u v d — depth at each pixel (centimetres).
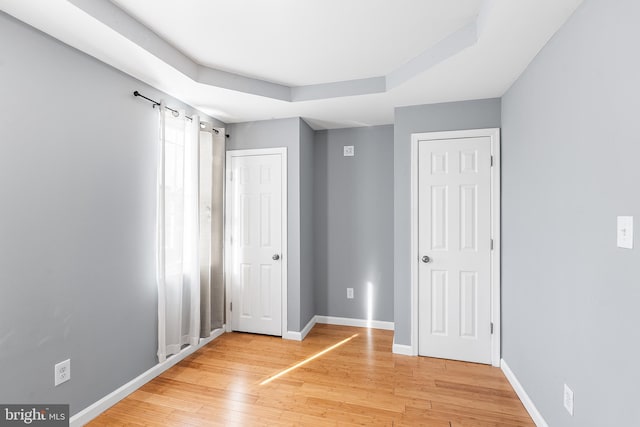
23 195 166
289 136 339
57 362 183
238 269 351
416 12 182
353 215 379
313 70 259
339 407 214
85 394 198
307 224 360
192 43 217
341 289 383
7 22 159
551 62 179
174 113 271
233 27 198
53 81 180
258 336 341
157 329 256
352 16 186
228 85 261
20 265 165
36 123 172
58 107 183
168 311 269
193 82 245
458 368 269
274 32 204
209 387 239
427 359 286
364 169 376
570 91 157
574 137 154
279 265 340
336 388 238
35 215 172
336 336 343
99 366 208
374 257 373
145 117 247
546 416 185
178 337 274
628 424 117
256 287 347
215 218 335
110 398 213
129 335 231
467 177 281
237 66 252
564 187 164
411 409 212
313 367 271
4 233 159
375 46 221
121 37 181
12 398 162
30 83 169
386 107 304
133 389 232
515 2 148
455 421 199
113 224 218
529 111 212
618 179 122
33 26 170
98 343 207
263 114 326
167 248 267
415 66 236
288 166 339
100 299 209
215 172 334
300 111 317
